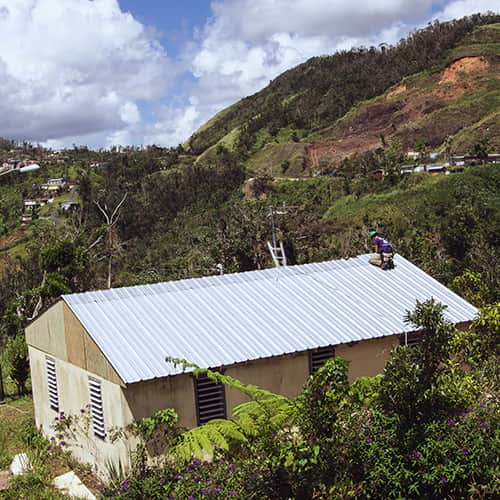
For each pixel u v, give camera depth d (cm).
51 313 1304
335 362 744
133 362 1034
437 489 685
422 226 5738
